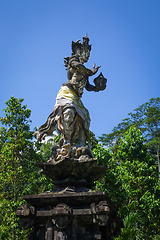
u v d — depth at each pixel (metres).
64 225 7.31
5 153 16.64
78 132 9.34
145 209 16.08
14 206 14.74
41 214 7.64
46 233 7.49
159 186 16.98
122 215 16.00
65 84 9.59
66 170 8.32
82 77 9.65
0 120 18.11
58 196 7.67
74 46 10.05
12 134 17.73
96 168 8.80
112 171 16.67
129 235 8.37
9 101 18.47
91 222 7.54
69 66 9.83
